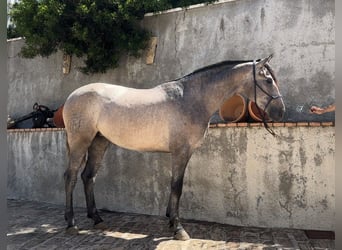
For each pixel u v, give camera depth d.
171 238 4.25
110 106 4.43
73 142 4.62
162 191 5.51
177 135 4.13
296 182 4.67
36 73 7.75
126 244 4.02
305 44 5.20
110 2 5.87
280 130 4.76
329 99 5.04
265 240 4.14
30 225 4.96
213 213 5.11
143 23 6.38
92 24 5.98
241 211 4.93
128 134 4.32
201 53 5.88
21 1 6.31
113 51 6.36
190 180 5.30
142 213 5.67
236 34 5.65
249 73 4.11
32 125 7.71
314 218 4.59
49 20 5.84
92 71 6.66
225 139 5.08
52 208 6.14
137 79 6.36
